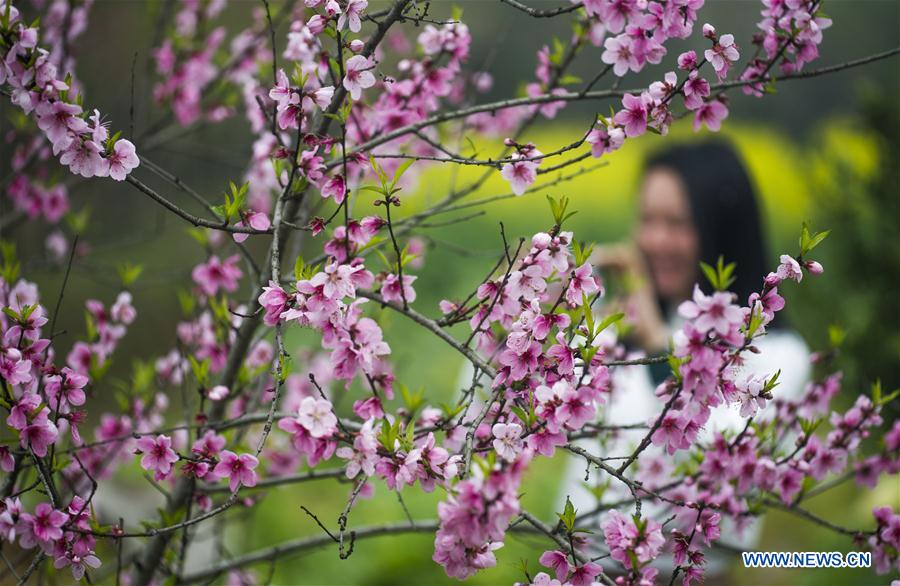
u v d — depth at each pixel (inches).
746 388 80.0
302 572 230.1
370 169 116.6
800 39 94.4
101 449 126.1
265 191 147.8
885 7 669.3
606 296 178.7
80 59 212.7
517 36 539.2
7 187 142.3
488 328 89.9
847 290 231.3
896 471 115.0
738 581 197.8
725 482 111.1
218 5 152.9
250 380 113.7
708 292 185.2
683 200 183.3
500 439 72.3
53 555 85.2
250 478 85.3
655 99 87.7
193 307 131.7
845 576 207.6
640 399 158.4
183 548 110.8
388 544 236.8
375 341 84.7
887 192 234.2
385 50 142.3
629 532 77.0
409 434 78.7
